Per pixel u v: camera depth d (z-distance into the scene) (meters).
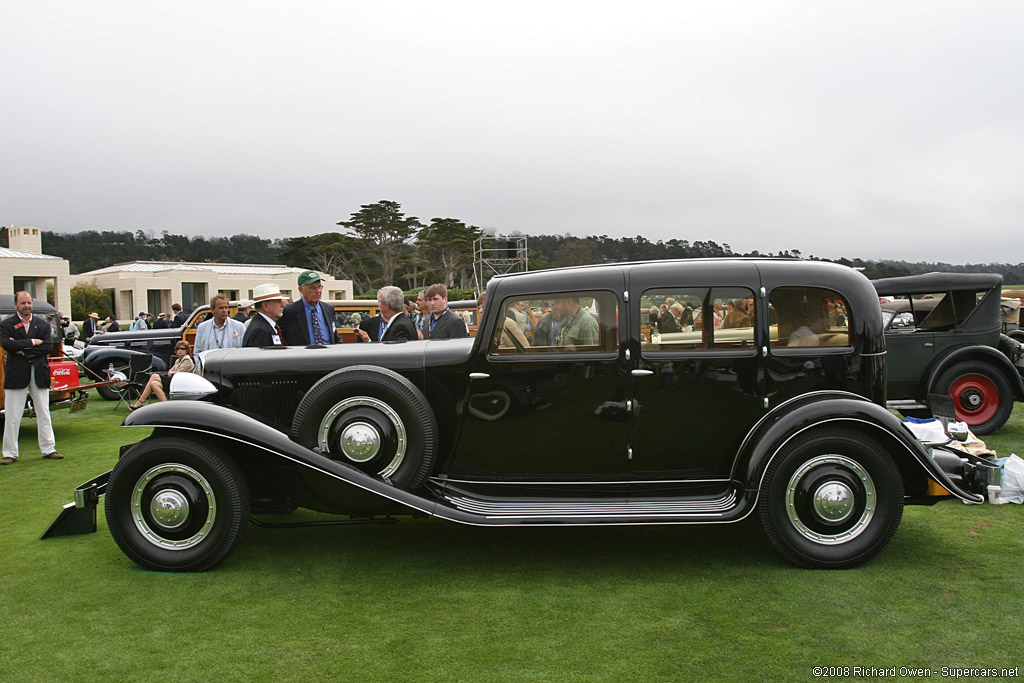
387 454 4.05
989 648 2.94
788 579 3.73
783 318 4.04
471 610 3.39
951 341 7.75
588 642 3.04
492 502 4.04
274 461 4.00
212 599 3.55
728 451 4.09
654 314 4.04
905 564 3.90
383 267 64.50
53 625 3.26
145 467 3.89
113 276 46.53
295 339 6.15
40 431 7.07
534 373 4.10
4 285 37.00
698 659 2.88
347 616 3.34
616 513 3.83
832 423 3.80
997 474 4.77
